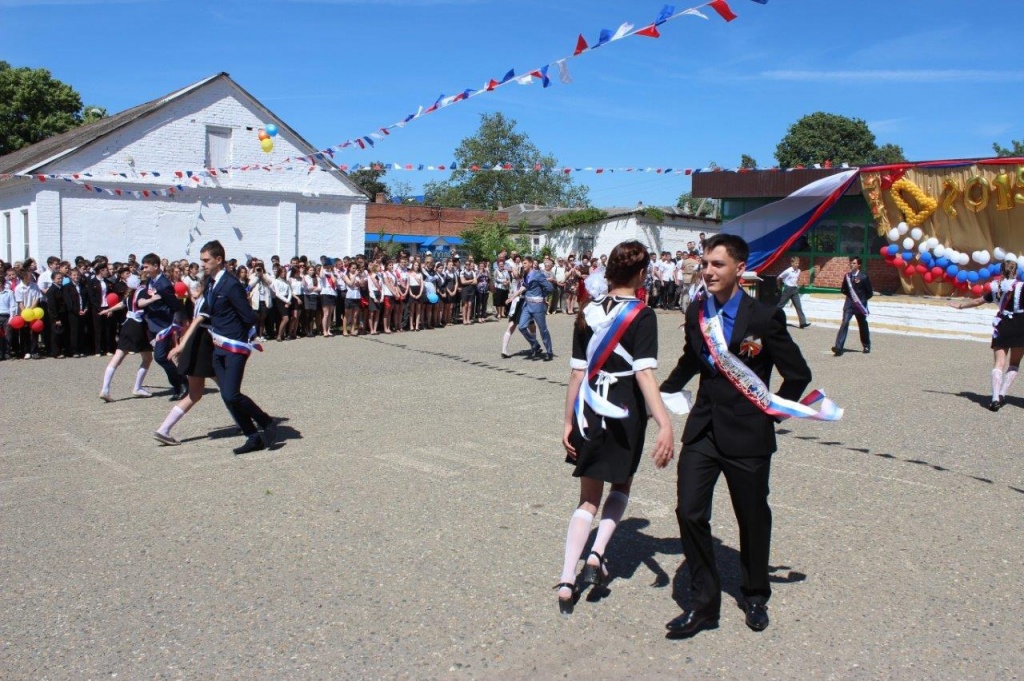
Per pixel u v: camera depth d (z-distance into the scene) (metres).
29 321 13.45
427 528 5.30
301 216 25.66
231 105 24.11
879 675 3.51
